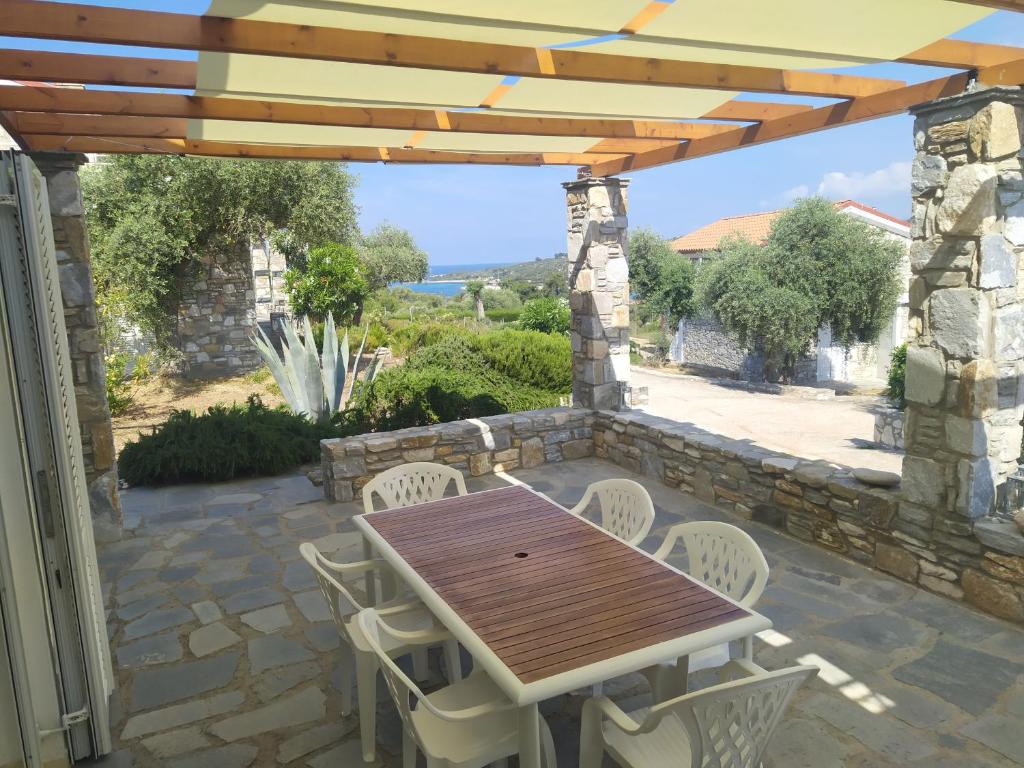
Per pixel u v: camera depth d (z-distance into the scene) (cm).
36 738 220
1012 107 312
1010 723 258
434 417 767
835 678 290
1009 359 335
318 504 550
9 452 228
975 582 342
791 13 256
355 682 302
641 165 539
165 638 343
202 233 1322
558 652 200
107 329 1061
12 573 222
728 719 179
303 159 488
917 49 296
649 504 320
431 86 333
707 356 1903
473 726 212
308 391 783
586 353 650
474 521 317
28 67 279
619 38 281
